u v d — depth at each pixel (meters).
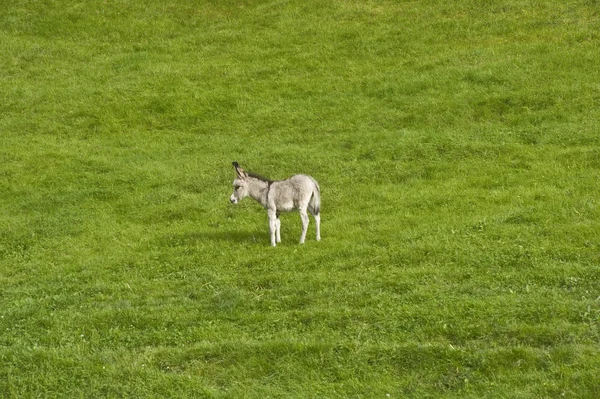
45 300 25.78
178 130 45.38
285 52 54.25
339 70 50.84
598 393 17.81
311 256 27.42
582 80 44.50
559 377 18.61
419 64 49.59
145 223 33.97
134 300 25.44
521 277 23.94
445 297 22.84
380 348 20.23
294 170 38.09
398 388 18.86
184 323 23.02
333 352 20.34
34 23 61.03
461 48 51.19
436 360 19.69
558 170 34.59
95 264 29.33
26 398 19.50
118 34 59.41
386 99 45.91
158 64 54.00
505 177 34.78
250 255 28.17
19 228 33.62
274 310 23.56
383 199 33.84
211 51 55.62
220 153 41.22
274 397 18.77
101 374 20.17
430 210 31.95
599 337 20.11
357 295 23.69
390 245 27.97
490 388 18.48
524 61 47.66
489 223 28.89
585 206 29.67
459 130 41.00
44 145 43.66
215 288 25.73
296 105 46.56
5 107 49.19
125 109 47.72
